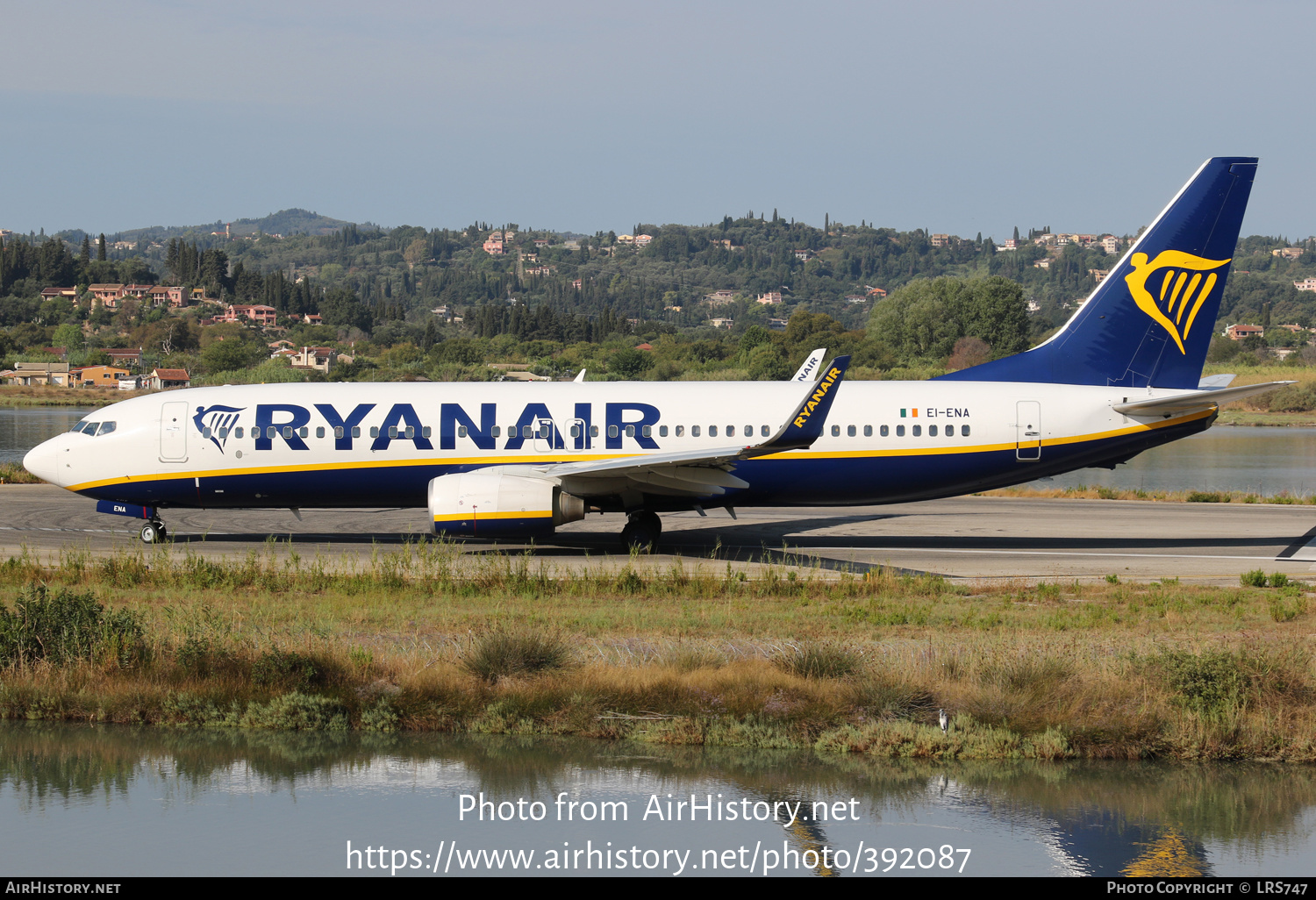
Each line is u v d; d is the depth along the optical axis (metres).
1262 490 168.62
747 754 46.88
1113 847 38.59
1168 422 95.25
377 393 98.00
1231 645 56.88
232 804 42.00
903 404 95.62
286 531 110.50
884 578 77.56
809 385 98.56
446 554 86.38
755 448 86.25
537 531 90.81
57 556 91.00
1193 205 95.06
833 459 95.06
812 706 48.53
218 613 63.91
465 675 52.22
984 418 95.25
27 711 51.03
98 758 46.88
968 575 85.00
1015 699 48.44
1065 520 120.19
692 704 48.88
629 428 95.62
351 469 96.19
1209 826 40.12
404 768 45.62
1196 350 96.44
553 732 48.72
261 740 48.50
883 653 55.09
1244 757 46.00
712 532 109.88
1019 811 41.56
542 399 97.06
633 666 53.28
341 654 54.56
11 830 39.59
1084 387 96.44
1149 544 103.00
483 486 90.38
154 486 96.81
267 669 52.56
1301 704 48.72
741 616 66.19
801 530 111.81
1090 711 47.66
